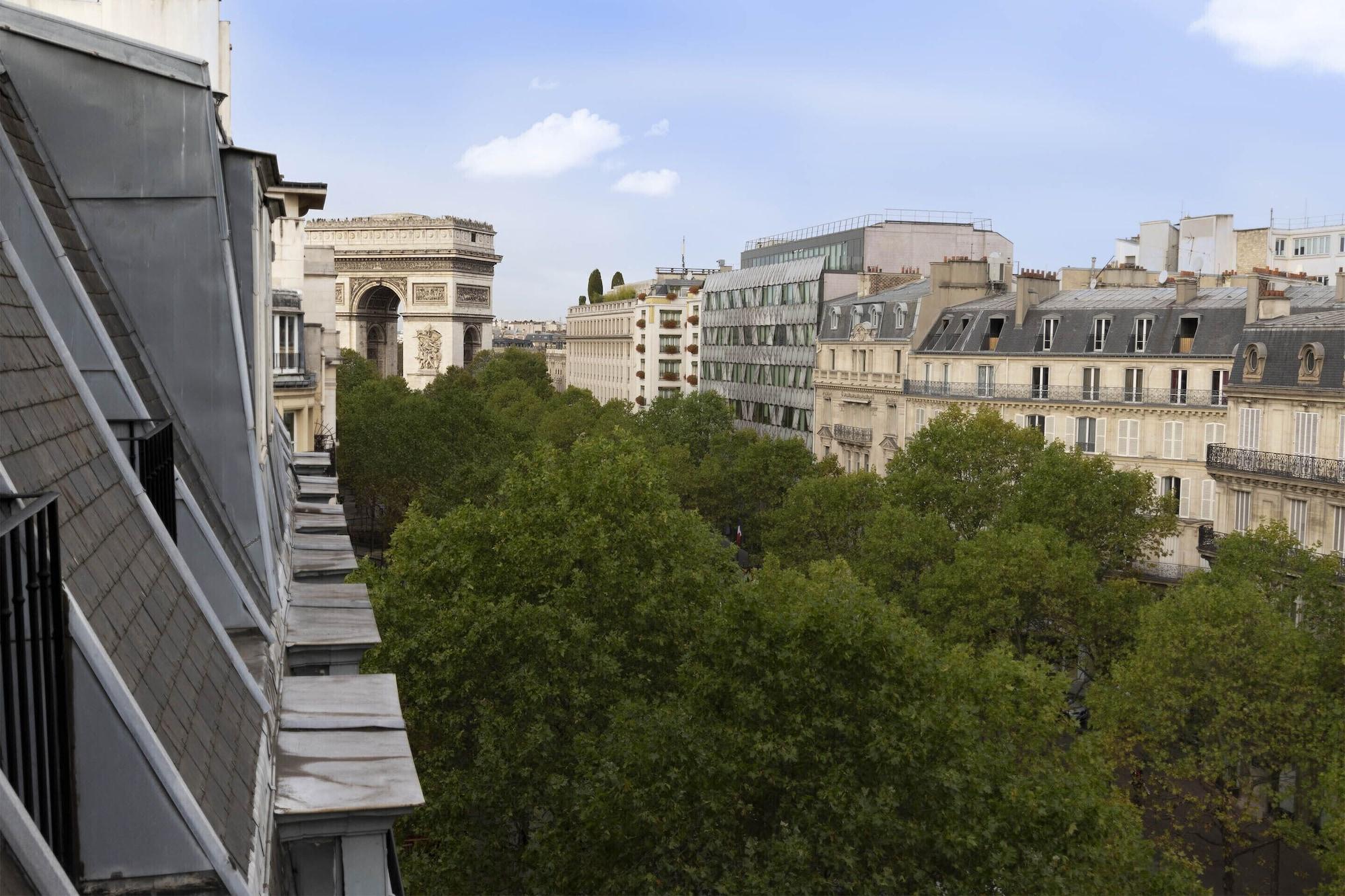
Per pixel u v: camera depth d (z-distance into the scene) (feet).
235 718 25.86
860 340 332.19
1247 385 198.59
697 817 81.51
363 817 26.58
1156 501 205.26
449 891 91.45
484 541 119.75
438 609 108.37
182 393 38.58
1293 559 160.45
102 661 18.19
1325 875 127.34
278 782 27.53
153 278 37.78
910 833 78.02
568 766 98.02
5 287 23.63
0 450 18.22
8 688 14.06
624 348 632.38
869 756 81.71
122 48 36.86
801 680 87.76
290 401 140.46
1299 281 268.82
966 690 103.86
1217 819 127.44
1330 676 138.41
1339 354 180.24
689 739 82.89
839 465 344.49
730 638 90.99
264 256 48.55
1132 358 246.06
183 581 27.22
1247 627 131.44
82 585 19.99
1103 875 88.38
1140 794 139.44
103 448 25.82
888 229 379.55
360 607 46.80
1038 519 201.26
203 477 38.96
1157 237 350.64
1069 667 193.67
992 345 279.08
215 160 37.76
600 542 115.34
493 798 93.71
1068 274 292.81
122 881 18.47
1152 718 131.75
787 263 399.65
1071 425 257.96
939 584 181.68
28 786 14.40
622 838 81.20
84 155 36.86
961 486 220.02
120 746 18.42
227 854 19.25
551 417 390.83
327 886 26.91
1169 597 142.41
